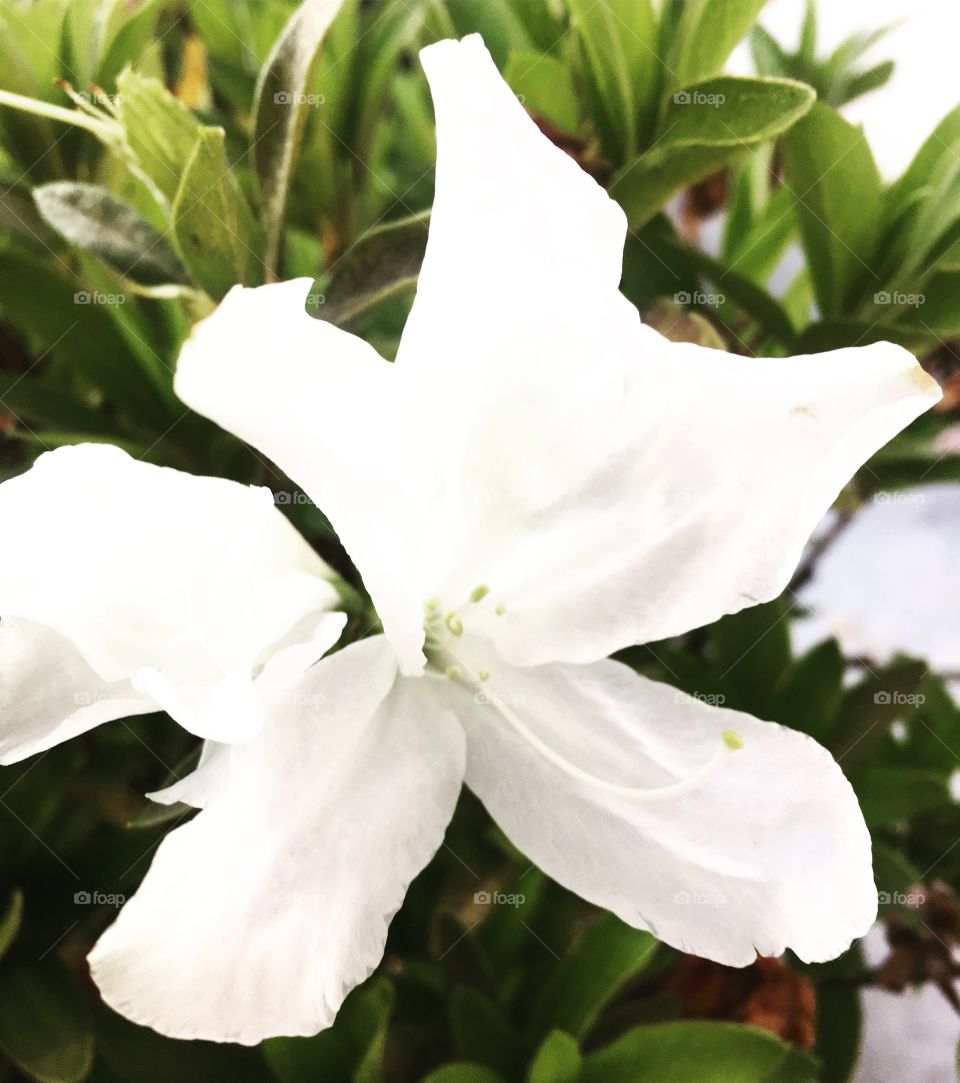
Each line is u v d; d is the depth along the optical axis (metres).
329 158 0.13
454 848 0.13
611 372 0.08
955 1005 0.13
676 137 0.11
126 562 0.08
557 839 0.09
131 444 0.12
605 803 0.09
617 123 0.12
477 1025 0.11
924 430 0.14
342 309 0.10
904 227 0.12
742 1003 0.12
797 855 0.09
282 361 0.07
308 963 0.08
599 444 0.08
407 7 0.13
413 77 0.15
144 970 0.07
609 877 0.09
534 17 0.13
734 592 0.08
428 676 0.09
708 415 0.08
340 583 0.09
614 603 0.09
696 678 0.13
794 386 0.08
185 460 0.12
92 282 0.12
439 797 0.09
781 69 0.15
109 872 0.12
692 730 0.09
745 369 0.08
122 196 0.12
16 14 0.12
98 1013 0.11
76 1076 0.10
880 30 0.15
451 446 0.08
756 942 0.09
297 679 0.08
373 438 0.08
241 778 0.08
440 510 0.09
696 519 0.08
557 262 0.08
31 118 0.12
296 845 0.08
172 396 0.12
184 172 0.09
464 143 0.08
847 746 0.13
